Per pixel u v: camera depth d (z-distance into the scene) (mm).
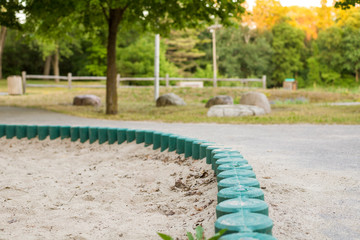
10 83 27797
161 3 17234
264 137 9711
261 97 17297
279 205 4051
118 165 7320
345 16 58281
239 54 62531
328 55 58938
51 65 63438
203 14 17312
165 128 11891
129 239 3652
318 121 13125
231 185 3734
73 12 18234
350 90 31609
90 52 58406
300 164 6199
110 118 15219
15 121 13961
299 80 65188
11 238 3820
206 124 13156
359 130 10898
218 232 2621
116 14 17297
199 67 61625
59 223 4238
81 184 6039
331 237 3201
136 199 5078
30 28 18703
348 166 6023
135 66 44812
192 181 5695
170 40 57531
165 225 3953
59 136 10508
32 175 6840
